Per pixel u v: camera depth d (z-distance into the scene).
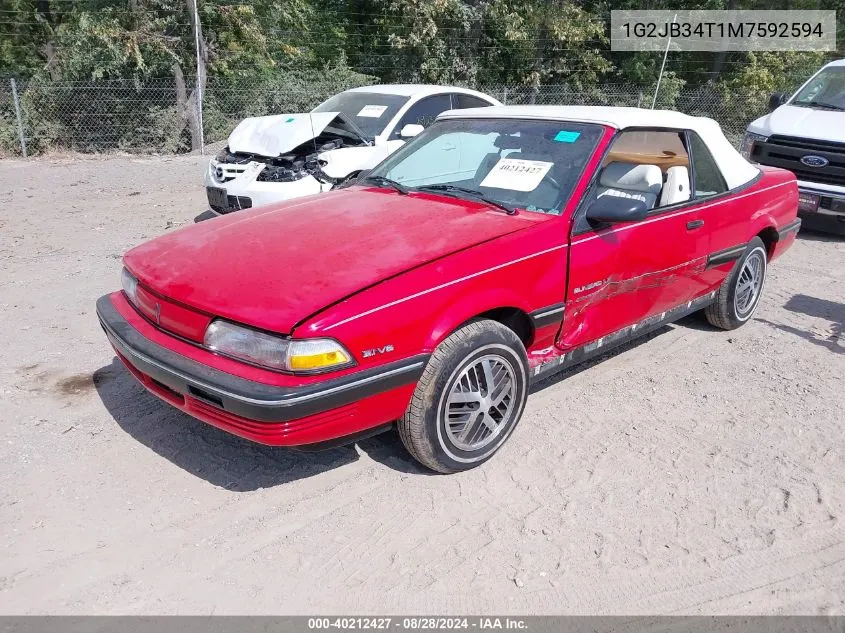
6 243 7.50
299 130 7.35
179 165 13.41
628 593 2.79
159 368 3.09
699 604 2.76
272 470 3.53
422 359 3.12
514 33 17.77
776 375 4.72
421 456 3.35
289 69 17.81
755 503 3.37
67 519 3.12
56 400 4.12
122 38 14.40
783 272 7.06
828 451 3.83
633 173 4.01
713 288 4.99
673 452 3.77
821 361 4.96
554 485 3.46
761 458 3.74
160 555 2.93
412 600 2.73
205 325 3.04
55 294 5.91
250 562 2.91
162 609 2.65
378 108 8.27
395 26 18.25
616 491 3.43
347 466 3.58
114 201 9.98
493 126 4.39
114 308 3.66
